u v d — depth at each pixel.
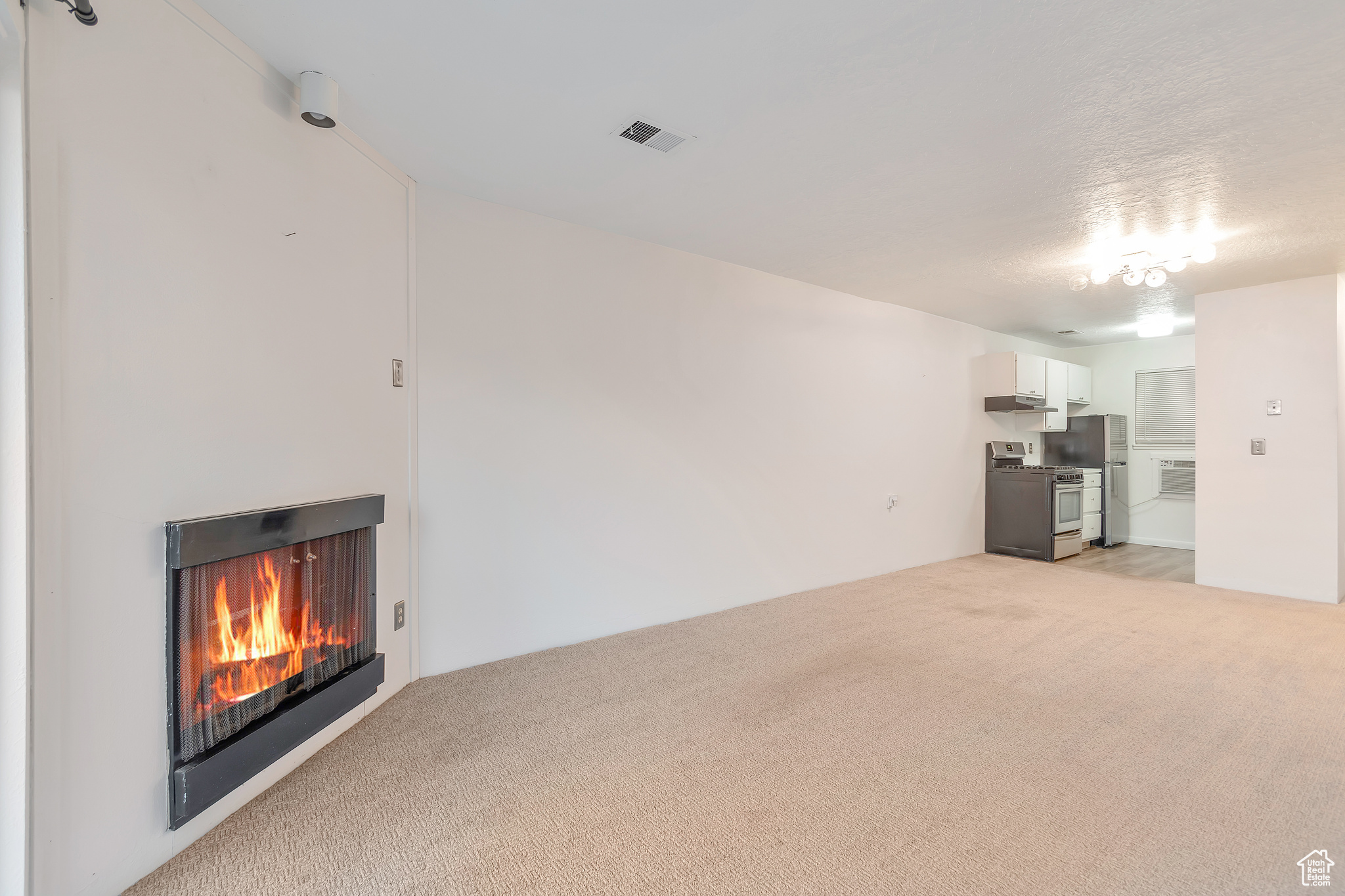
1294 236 3.47
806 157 2.56
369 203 2.44
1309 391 4.32
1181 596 4.41
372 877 1.53
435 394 2.82
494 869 1.56
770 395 4.33
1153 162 2.58
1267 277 4.32
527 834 1.71
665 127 2.32
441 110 2.21
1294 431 4.38
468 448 2.94
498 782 1.97
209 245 1.71
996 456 6.33
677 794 1.90
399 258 2.63
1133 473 6.99
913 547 5.50
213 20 1.71
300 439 2.06
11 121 1.23
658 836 1.70
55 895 1.32
